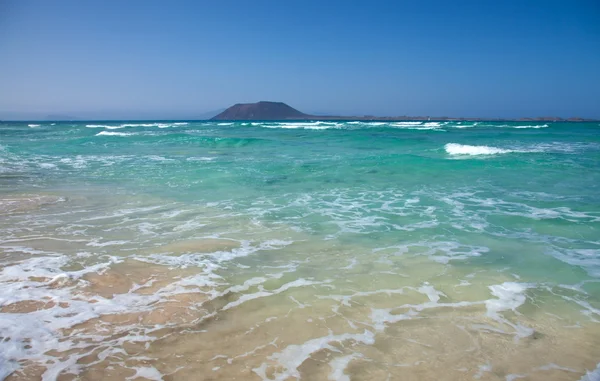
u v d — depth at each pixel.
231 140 25.75
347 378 2.95
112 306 3.96
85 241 6.07
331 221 7.38
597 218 7.55
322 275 4.91
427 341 3.47
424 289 4.54
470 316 3.93
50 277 4.63
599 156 17.06
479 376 3.00
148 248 5.79
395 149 21.27
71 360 3.06
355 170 13.55
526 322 3.81
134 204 8.64
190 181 11.55
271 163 15.30
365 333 3.59
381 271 5.05
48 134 37.38
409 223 7.27
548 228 6.95
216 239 6.25
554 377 2.99
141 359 3.11
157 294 4.27
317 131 39.88
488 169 13.80
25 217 7.48
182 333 3.51
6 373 2.87
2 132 42.19
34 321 3.62
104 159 17.00
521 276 4.91
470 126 54.88
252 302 4.16
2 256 5.34
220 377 2.92
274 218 7.56
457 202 8.97
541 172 13.20
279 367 3.06
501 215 7.82
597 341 3.48
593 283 4.70
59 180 11.68
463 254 5.67
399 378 2.96
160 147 23.36
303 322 3.77
